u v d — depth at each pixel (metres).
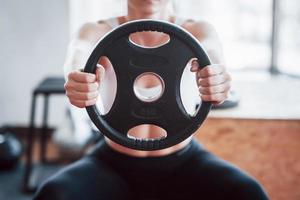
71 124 2.76
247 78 3.04
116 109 0.98
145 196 1.27
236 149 1.60
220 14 3.18
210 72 0.95
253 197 1.17
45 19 3.17
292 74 3.00
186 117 0.98
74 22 3.18
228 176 1.22
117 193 1.23
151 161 1.26
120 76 0.95
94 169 1.26
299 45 3.04
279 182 1.63
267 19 3.20
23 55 3.23
